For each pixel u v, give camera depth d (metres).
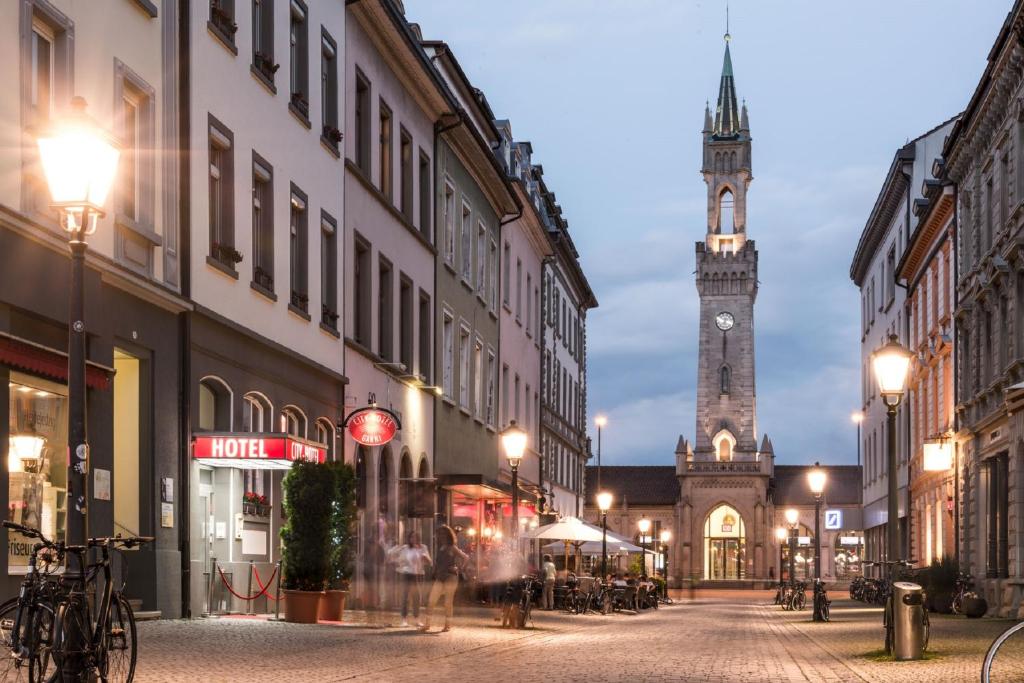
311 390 30.42
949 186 47.12
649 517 125.38
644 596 54.00
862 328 82.44
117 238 21.23
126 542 11.61
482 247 50.06
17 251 18.27
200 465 24.56
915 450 57.91
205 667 14.85
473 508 46.66
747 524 119.81
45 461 19.41
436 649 19.91
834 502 123.94
